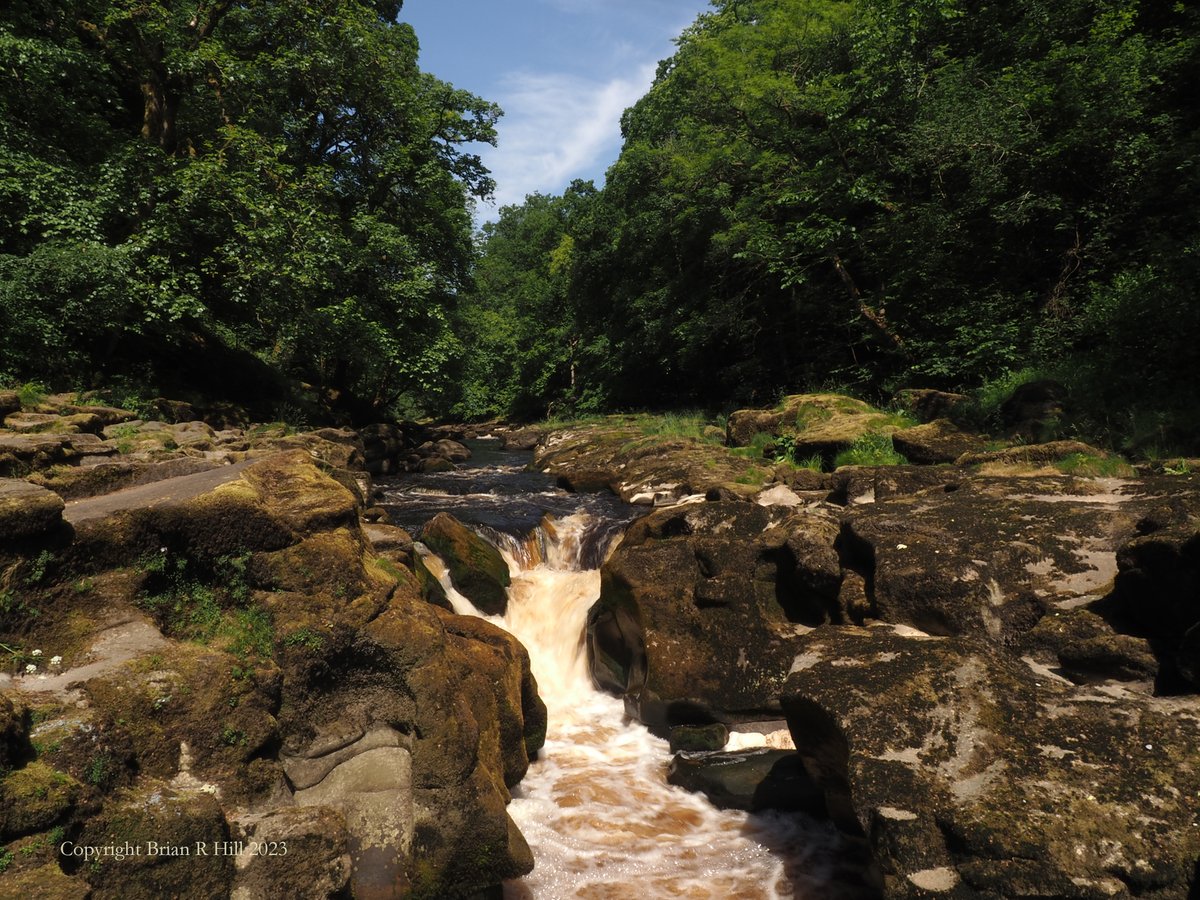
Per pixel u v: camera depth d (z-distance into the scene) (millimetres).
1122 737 3793
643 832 5340
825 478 10375
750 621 6770
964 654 4449
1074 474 7723
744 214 20672
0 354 12273
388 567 4891
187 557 4082
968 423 11742
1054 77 15453
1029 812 3531
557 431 22844
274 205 16688
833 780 4660
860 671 4508
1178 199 13203
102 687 3350
